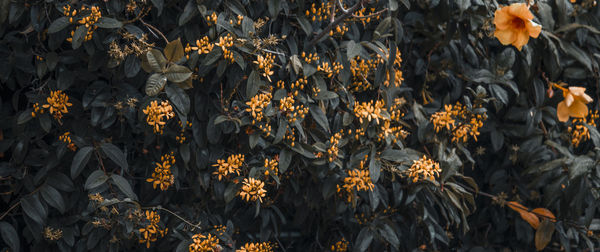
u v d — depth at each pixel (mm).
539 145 2072
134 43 1505
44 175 1607
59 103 1548
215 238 1645
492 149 2168
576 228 2076
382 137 1761
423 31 1972
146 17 1684
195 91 1632
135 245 1779
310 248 2035
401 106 1961
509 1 1984
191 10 1556
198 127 1643
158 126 1494
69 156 1635
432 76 2039
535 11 2039
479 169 2193
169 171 1617
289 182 1848
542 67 2115
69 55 1591
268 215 1839
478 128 2064
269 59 1567
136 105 1590
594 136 2043
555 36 2006
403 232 2004
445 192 1848
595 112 2094
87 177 1651
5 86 1717
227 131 1606
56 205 1575
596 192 1995
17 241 1589
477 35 1972
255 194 1572
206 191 1771
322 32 1649
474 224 2189
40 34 1593
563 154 1991
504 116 2117
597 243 2252
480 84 2045
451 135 1955
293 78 1627
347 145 1817
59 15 1553
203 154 1661
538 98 2066
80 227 1694
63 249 1639
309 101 1633
